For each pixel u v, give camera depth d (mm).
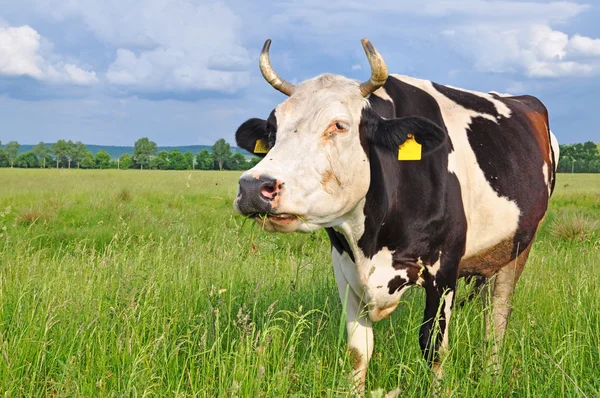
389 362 4617
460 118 5152
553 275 6578
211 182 30812
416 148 4164
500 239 5305
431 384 3803
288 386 3684
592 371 4094
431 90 5238
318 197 3682
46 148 134125
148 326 4520
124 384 3617
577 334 4648
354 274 4562
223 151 119250
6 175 42344
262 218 3561
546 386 3725
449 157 4715
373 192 4160
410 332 4602
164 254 7500
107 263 6168
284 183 3514
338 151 3783
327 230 4598
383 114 4375
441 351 4371
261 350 3838
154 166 117000
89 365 3951
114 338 4305
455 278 4723
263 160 3641
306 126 3781
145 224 11602
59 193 18828
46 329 4098
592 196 22000
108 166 132875
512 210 5250
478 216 5047
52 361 4043
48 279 5801
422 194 4480
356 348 4570
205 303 5152
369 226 4270
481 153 5062
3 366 3791
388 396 3008
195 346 4207
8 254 7070
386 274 4512
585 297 5414
